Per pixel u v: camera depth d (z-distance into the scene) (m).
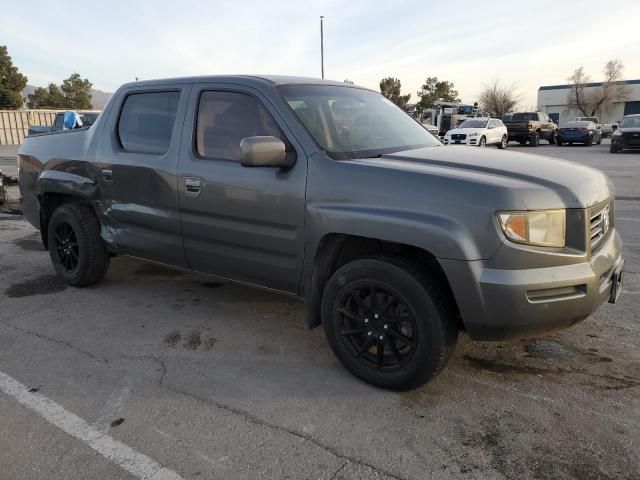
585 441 2.63
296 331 4.01
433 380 3.24
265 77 3.72
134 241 4.36
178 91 4.02
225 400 3.05
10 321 4.22
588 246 2.84
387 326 3.04
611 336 3.82
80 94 59.12
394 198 2.89
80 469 2.46
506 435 2.69
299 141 3.30
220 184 3.60
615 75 65.06
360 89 4.38
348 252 3.33
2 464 2.50
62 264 5.09
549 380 3.23
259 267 3.57
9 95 47.22
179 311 4.42
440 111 34.97
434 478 2.38
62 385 3.22
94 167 4.53
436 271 2.97
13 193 11.25
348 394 3.10
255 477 2.40
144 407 2.98
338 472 2.43
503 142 26.14
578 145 30.02
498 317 2.70
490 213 2.65
